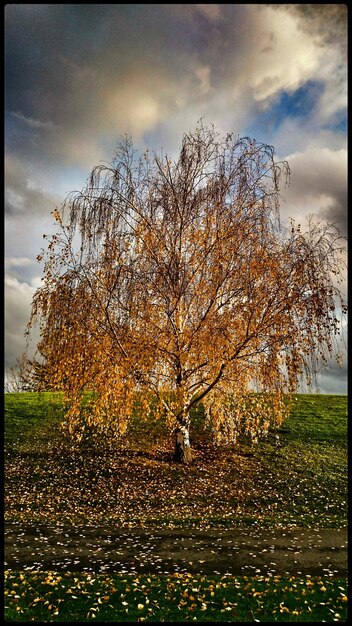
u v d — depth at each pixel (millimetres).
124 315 16250
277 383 15992
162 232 17172
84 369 15977
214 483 18516
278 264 15227
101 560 10305
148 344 15953
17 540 11758
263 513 15820
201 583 8906
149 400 16734
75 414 17250
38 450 21406
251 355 16188
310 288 14781
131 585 8695
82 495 17000
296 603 8031
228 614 7555
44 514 14859
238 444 22984
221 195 16797
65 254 16328
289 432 24812
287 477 19375
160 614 7504
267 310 15195
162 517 14781
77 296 16000
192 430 24781
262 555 10930
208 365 16688
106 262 16078
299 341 15016
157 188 17312
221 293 16656
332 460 21297
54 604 7797
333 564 10289
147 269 16703
